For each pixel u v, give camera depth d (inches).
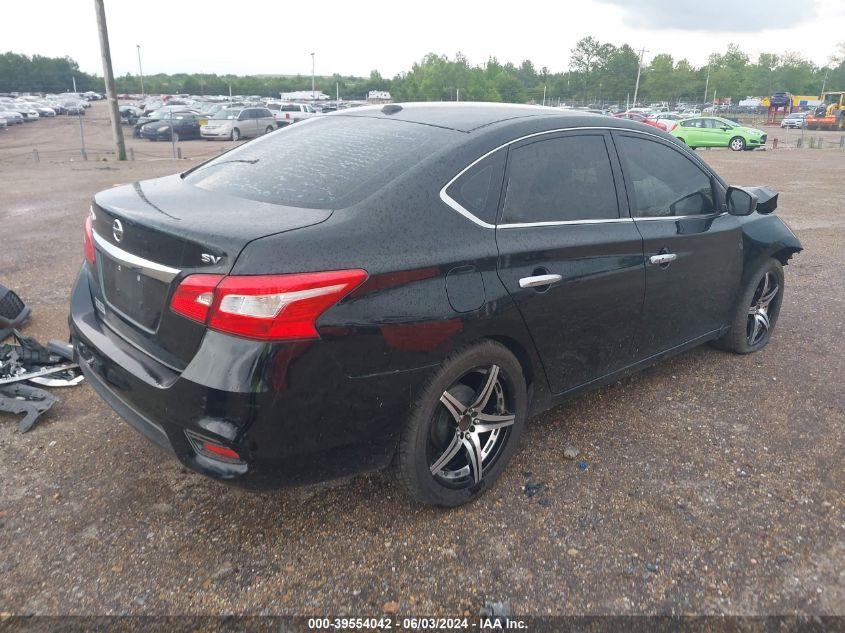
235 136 1279.5
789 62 4188.0
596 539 114.4
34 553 107.3
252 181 120.0
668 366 187.5
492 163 119.0
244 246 92.8
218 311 92.4
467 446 120.3
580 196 133.5
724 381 178.1
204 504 120.6
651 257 144.9
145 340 105.7
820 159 973.8
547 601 100.7
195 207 108.3
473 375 119.1
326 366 96.3
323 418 98.8
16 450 135.9
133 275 106.7
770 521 120.3
